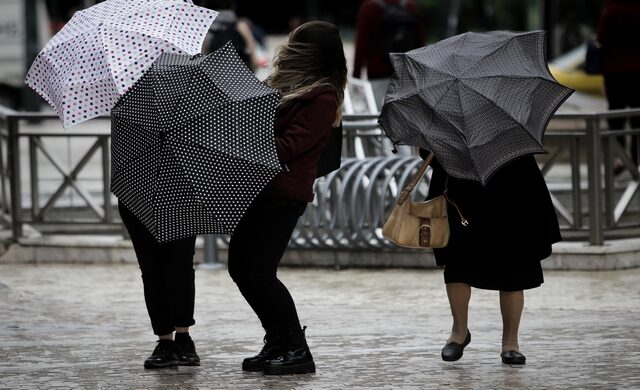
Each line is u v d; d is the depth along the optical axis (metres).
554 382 14.04
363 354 15.80
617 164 24.23
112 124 13.90
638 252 22.67
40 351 16.22
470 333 16.66
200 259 24.34
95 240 24.67
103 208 24.81
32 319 18.59
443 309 19.17
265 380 14.27
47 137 24.80
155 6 14.09
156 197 13.51
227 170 13.42
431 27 111.50
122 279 22.58
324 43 14.09
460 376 14.42
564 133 22.92
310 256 23.62
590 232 22.64
